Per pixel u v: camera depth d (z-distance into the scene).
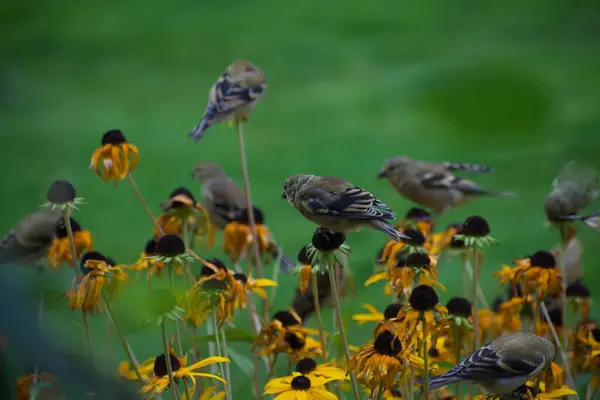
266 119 31.31
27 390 5.20
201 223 9.07
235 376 9.42
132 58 39.53
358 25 35.34
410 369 7.25
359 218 7.15
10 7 16.81
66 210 7.12
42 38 38.47
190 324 7.70
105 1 43.84
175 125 31.66
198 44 41.22
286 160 26.47
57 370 2.83
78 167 26.05
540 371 6.64
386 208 7.25
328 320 11.98
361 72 32.94
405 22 29.48
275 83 34.91
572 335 8.23
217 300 6.88
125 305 3.91
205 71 38.62
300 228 20.52
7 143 27.91
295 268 7.18
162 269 7.38
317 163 25.84
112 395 2.92
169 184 24.80
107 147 8.19
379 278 7.77
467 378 6.51
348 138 27.30
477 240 7.42
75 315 7.91
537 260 7.70
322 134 28.33
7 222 18.23
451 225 8.88
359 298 14.84
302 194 7.39
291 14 41.56
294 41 38.28
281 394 6.20
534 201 20.16
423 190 15.01
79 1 42.94
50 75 36.56
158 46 41.62
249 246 9.41
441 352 7.56
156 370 6.27
